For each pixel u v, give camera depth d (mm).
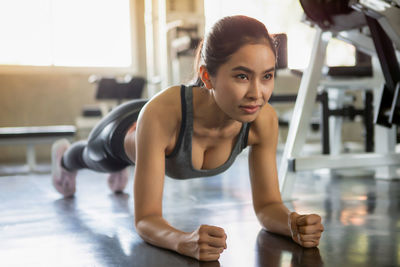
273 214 1237
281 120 4215
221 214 1629
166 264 986
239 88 914
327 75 2807
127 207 1849
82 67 5859
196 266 965
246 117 939
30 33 5602
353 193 2107
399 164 2342
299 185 2445
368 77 2834
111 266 989
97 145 1590
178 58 4855
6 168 4184
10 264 1034
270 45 923
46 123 5715
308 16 1944
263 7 6078
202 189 2383
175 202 1953
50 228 1450
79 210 1801
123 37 6043
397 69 1798
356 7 1726
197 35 5211
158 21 5449
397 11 1692
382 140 2699
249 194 2170
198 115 1114
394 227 1337
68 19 5773
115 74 6012
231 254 1056
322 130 2674
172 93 1119
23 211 1804
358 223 1404
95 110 5258
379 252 1055
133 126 1437
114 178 2262
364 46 2164
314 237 1100
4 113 5539
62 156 2148
